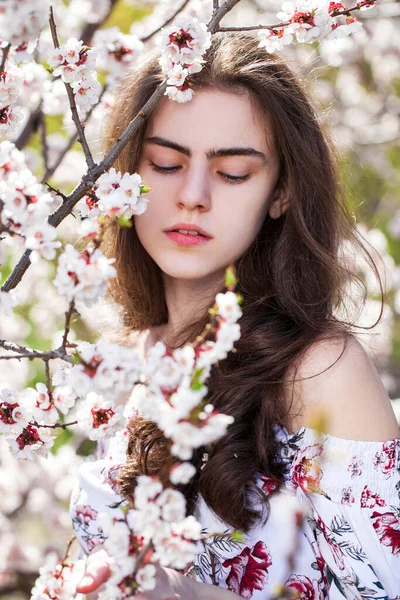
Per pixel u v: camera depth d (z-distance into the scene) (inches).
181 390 37.8
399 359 151.1
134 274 76.5
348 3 151.2
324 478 59.7
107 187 51.4
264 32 58.1
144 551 40.1
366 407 60.9
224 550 61.3
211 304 70.4
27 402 50.6
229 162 63.2
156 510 38.9
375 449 60.3
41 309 145.0
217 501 59.7
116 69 65.0
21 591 120.5
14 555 122.6
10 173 43.4
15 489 133.4
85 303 42.7
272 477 61.5
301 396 61.8
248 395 62.4
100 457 81.0
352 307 85.6
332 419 60.7
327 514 59.7
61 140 135.2
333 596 61.1
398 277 154.4
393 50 174.1
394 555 59.5
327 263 68.8
